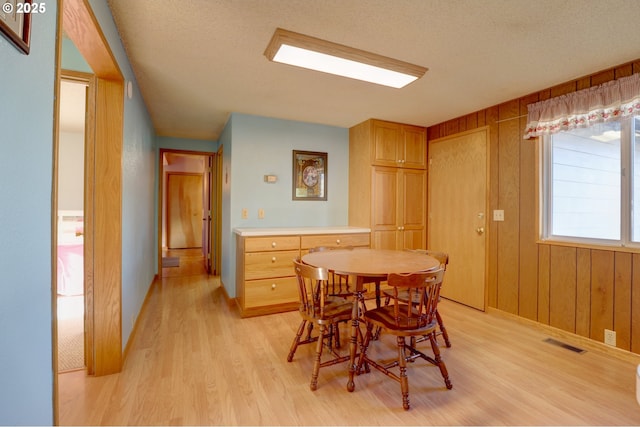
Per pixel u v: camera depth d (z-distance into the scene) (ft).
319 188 13.23
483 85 8.96
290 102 10.52
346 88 9.30
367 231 12.11
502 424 5.18
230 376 6.57
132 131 8.05
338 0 5.35
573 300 8.52
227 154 12.72
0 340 2.20
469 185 11.68
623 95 7.43
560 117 8.68
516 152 10.07
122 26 6.12
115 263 6.59
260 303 10.28
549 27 6.06
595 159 8.27
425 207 13.58
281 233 10.56
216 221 16.34
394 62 7.34
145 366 6.95
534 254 9.52
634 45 6.68
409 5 5.46
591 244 8.21
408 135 13.21
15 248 2.41
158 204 15.58
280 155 12.45
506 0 5.28
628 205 7.63
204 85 9.09
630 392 6.09
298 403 5.71
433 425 5.15
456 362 7.29
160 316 10.22
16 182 2.42
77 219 12.77
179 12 5.69
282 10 5.64
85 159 6.47
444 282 12.60
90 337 6.52
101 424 5.05
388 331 5.97
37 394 2.80
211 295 12.72
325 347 8.02
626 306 7.49
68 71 6.27
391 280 5.75
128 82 7.17
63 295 12.28
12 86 2.33
